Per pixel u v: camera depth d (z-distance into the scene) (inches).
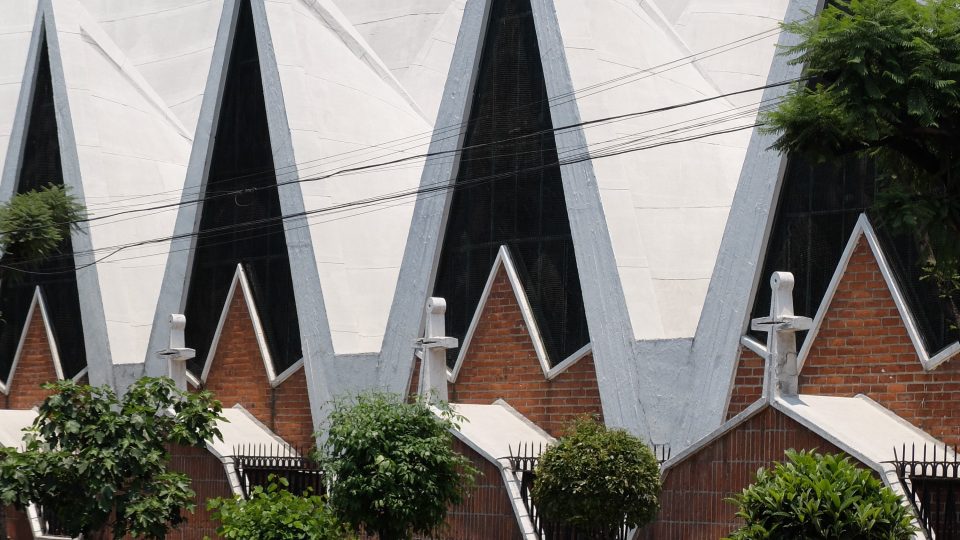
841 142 684.7
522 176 1081.4
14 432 1282.0
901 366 888.3
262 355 1254.3
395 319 1131.3
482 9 1103.0
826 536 622.5
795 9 925.2
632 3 1163.3
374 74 1384.1
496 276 1091.3
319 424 1176.2
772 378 848.3
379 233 1251.8
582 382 1032.2
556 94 1048.2
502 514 959.0
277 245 1259.2
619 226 1009.5
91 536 823.1
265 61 1264.8
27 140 1437.0
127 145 1428.4
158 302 1311.5
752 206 938.1
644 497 837.8
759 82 1169.4
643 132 1056.2
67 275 1417.3
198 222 1306.6
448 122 1115.9
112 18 1690.5
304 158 1232.8
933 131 652.1
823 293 924.6
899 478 770.8
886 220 676.1
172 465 1185.4
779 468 655.8
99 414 798.5
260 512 805.9
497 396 1083.3
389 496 841.5
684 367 951.0
